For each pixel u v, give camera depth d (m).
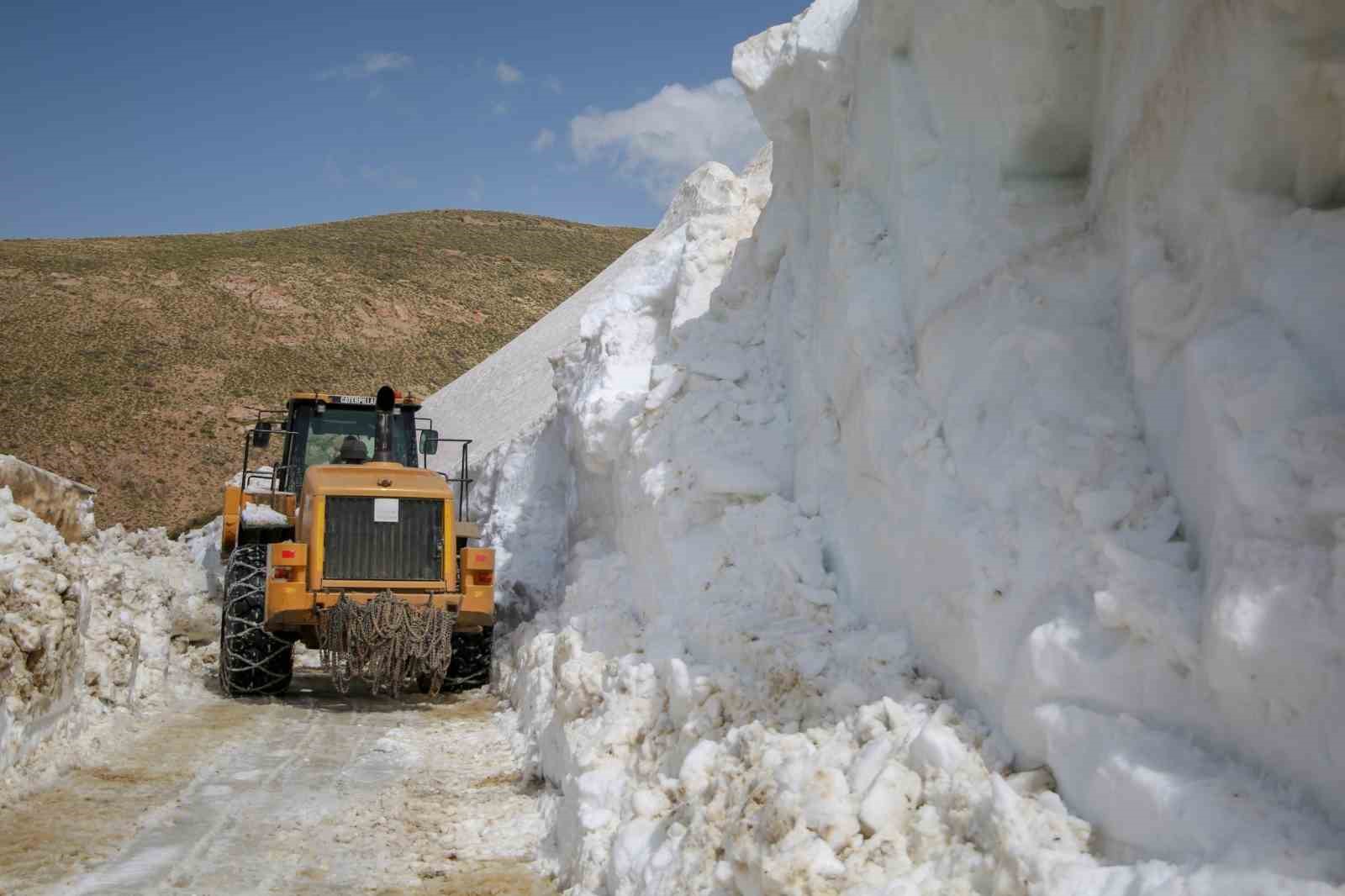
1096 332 4.14
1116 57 4.32
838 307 5.74
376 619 8.03
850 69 6.55
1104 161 4.38
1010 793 2.85
